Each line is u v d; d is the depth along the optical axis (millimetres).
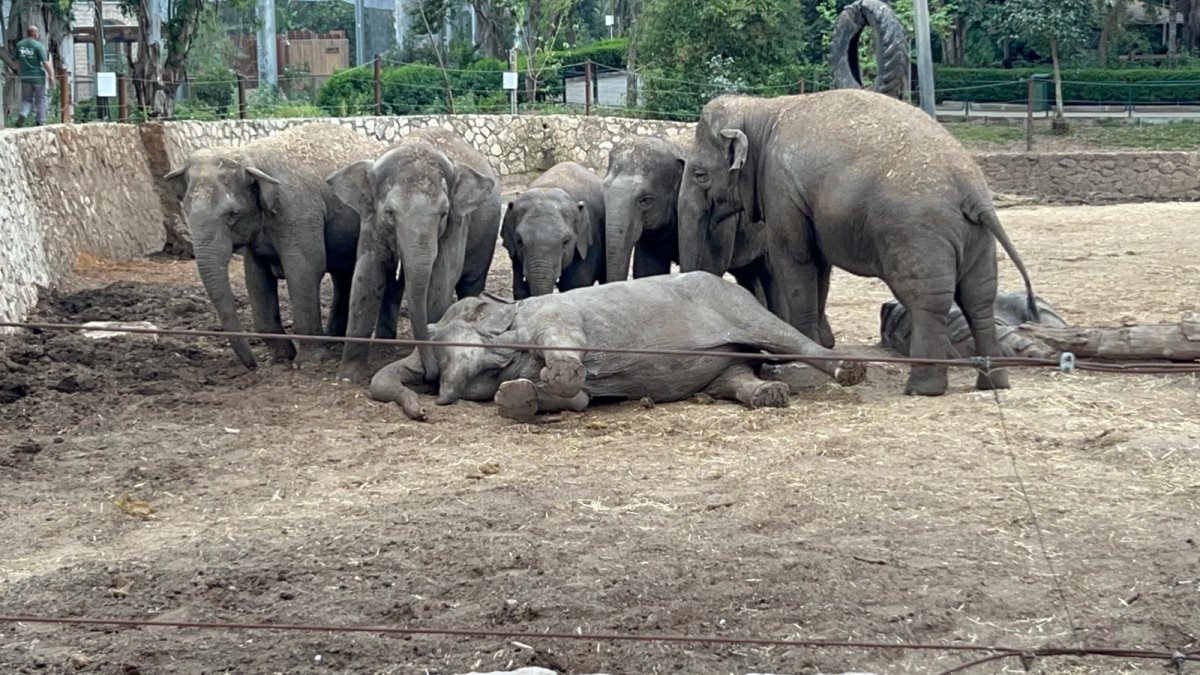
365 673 5254
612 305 9414
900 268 9180
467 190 9992
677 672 5211
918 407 9000
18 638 5609
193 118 25094
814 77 32094
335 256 11523
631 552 6418
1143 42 41312
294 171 11094
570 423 8891
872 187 9258
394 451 8297
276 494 7574
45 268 15078
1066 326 10828
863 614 5680
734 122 10656
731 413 9031
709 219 11156
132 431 8930
